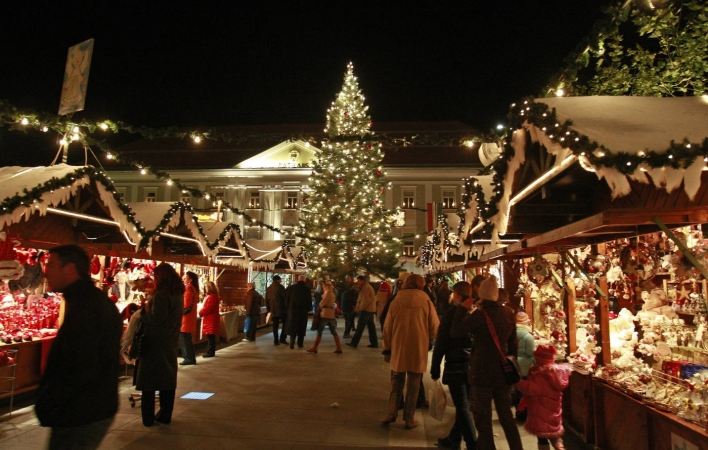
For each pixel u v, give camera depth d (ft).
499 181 16.15
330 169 97.71
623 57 20.47
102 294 10.36
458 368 18.16
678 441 12.78
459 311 17.19
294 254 66.85
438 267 56.54
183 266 43.47
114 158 29.40
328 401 25.00
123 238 28.96
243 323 58.49
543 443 15.92
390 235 99.35
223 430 19.99
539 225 19.85
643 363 17.75
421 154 140.15
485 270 40.96
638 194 14.92
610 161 10.36
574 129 11.32
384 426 20.95
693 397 13.07
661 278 22.43
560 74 17.87
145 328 20.22
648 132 11.15
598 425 17.35
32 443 18.03
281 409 23.36
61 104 23.61
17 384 24.27
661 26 17.39
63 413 9.39
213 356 39.27
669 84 19.20
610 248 20.47
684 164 10.18
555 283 23.08
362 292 46.42
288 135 28.55
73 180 21.02
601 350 18.29
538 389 15.80
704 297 17.35
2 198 18.88
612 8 15.79
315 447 18.25
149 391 20.17
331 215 95.04
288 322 44.47
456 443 18.44
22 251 26.45
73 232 27.30
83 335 9.61
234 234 41.42
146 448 17.79
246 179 139.54
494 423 21.94
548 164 14.66
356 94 101.50
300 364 36.11
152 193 142.20
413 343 21.03
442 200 135.64
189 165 143.54
